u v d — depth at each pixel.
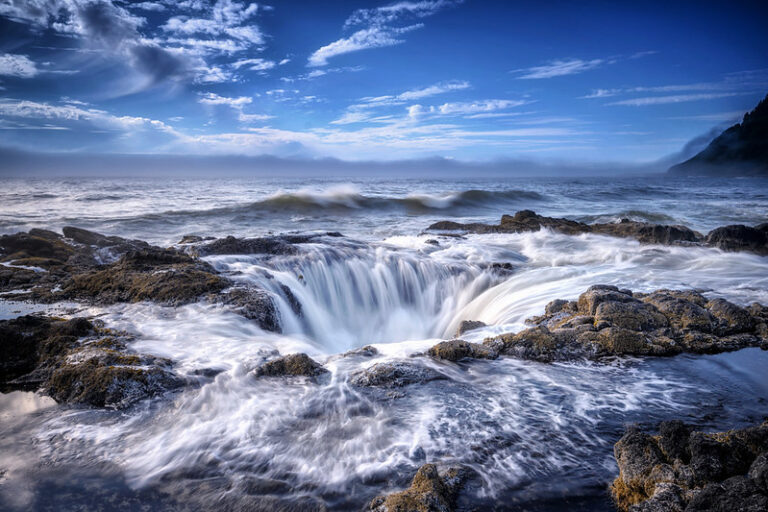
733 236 14.29
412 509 3.08
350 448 4.10
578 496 3.49
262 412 4.72
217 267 10.33
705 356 6.31
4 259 12.09
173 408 4.81
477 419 4.61
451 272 11.80
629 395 5.18
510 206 35.91
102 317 7.33
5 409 4.85
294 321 9.02
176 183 81.38
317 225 24.58
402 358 6.09
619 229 17.09
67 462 3.92
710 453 3.39
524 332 6.67
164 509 3.36
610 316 7.08
